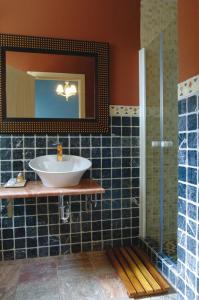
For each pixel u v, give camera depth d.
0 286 1.70
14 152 2.02
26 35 2.02
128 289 1.62
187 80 1.43
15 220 2.04
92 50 2.15
